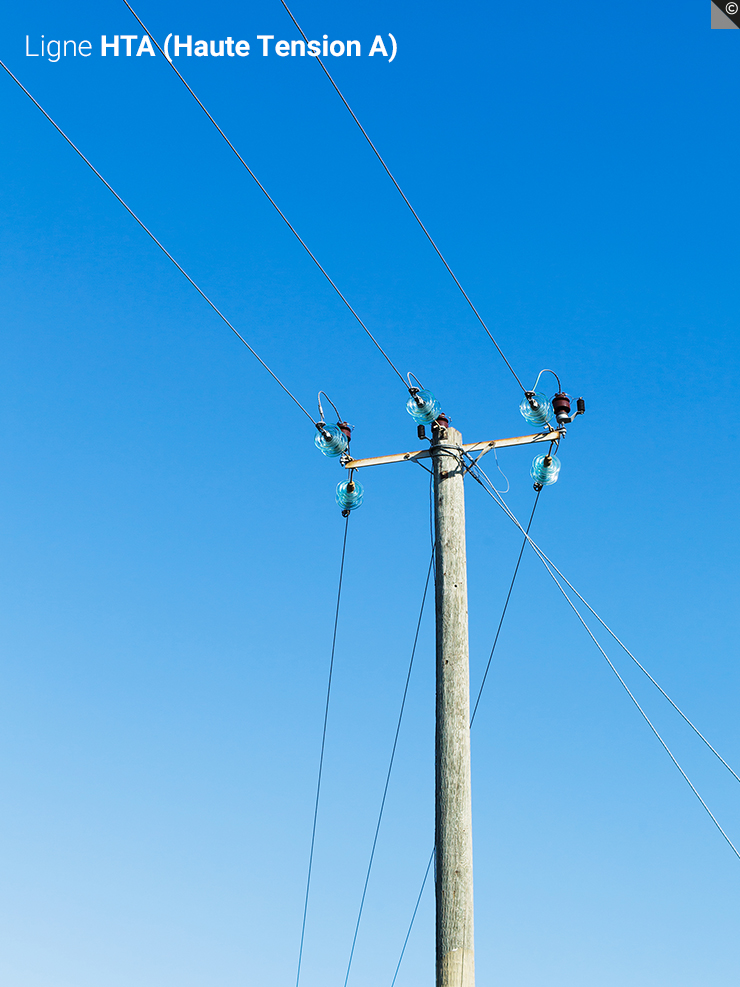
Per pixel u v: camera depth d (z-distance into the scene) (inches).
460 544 445.7
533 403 474.0
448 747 406.6
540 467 481.1
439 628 429.7
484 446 473.1
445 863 389.4
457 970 371.6
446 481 458.6
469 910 382.9
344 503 485.4
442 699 415.8
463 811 396.5
